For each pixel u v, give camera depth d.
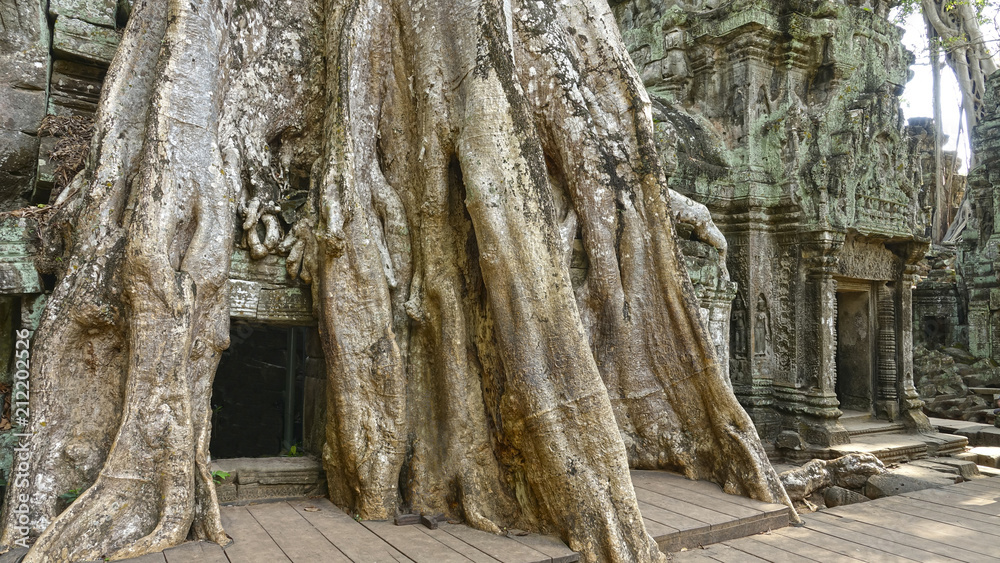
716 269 8.25
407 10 6.07
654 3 11.20
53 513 4.62
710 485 6.39
